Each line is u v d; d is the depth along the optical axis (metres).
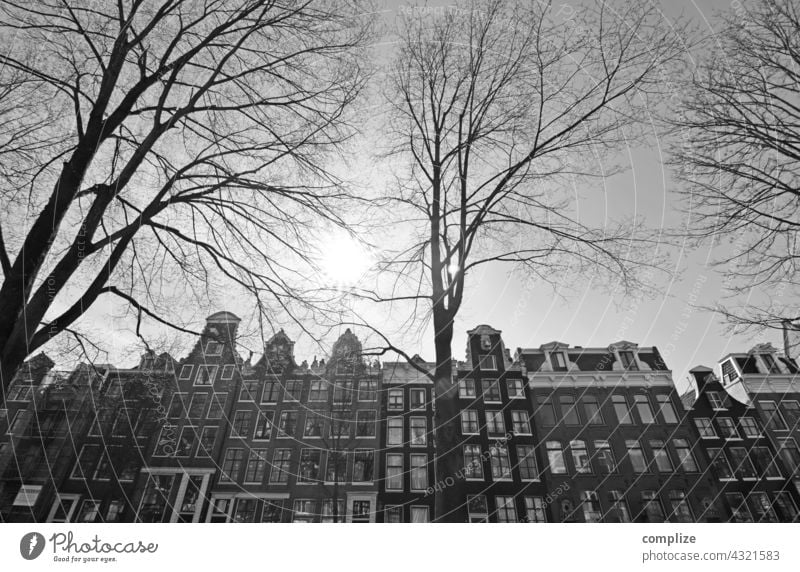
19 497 25.16
